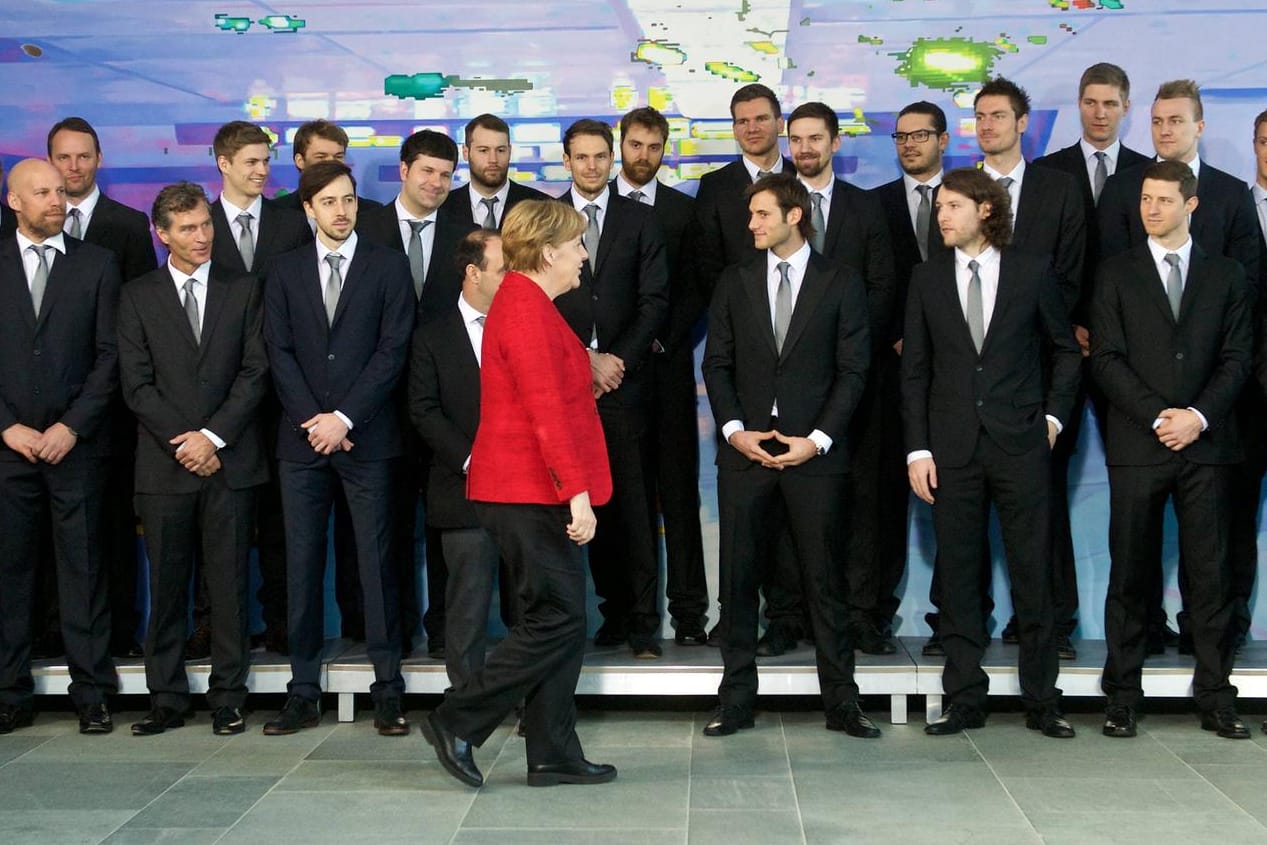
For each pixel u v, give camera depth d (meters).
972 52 5.02
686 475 4.89
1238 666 4.48
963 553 4.36
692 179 5.11
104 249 4.62
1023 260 4.34
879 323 4.66
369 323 4.44
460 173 5.15
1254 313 4.65
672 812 3.61
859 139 5.07
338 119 5.14
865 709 4.76
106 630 4.55
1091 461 5.04
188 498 4.43
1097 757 4.09
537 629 3.76
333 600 5.21
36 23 5.12
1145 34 4.98
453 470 4.24
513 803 3.70
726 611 4.40
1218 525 4.32
